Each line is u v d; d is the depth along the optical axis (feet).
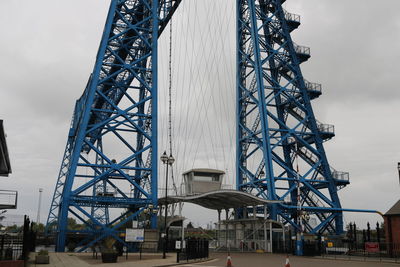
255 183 200.85
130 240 109.19
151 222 157.07
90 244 149.28
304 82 211.61
